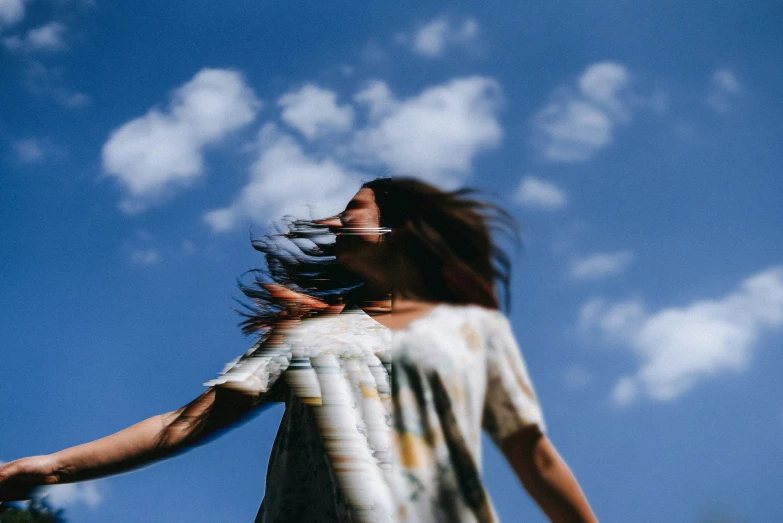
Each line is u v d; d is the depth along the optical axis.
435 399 1.40
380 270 1.66
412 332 1.46
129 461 1.49
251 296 1.64
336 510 1.39
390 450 1.36
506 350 1.51
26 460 1.47
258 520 1.51
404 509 1.33
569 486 1.46
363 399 1.40
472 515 1.34
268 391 1.50
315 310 1.60
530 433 1.47
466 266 1.64
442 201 1.66
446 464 1.36
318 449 1.43
